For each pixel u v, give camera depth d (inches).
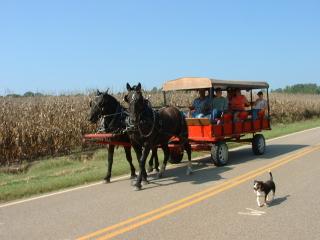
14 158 628.4
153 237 259.6
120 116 452.1
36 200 370.3
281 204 331.6
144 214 312.8
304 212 307.1
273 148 702.5
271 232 263.6
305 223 280.5
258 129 628.1
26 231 280.5
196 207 329.1
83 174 479.2
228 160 587.8
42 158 655.8
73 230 278.8
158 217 303.6
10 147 623.5
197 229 273.4
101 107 450.0
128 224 288.5
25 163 613.9
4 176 522.0
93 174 475.5
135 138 428.5
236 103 608.1
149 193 386.0
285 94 1879.9
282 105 1459.2
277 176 446.9
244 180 432.1
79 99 801.6
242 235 259.1
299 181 416.2
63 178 458.6
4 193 388.5
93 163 584.7
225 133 550.3
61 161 607.2
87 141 721.0
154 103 960.9
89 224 291.4
